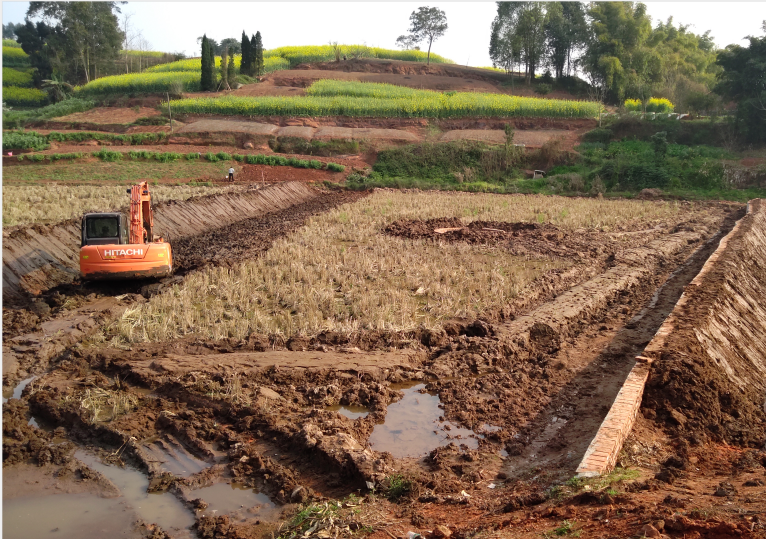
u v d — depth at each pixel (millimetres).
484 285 16484
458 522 6152
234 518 6750
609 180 45500
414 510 6590
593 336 13117
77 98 70125
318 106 60219
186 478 7539
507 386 10398
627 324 13844
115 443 8422
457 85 77812
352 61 84562
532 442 8570
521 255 21094
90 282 16109
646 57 71875
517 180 48062
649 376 9367
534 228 26328
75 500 7141
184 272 17688
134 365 10852
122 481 7586
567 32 79688
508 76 84125
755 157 48094
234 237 24047
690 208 35531
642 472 6883
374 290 15797
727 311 13391
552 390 10336
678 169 45594
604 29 73188
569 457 7820
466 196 40000
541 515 5738
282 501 7055
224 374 10422
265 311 14141
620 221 29266
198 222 26266
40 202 27578
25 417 9164
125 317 13273
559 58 81250
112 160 47031
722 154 48562
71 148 49406
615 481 6332
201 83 69500
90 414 9102
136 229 16031
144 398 9750
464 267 18828
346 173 48594
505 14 80562
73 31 86500
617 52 71438
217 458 8047
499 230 25984
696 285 14547
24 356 11258
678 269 19984
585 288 16734
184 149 51094
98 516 6832
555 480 7078
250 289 15578
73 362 11070
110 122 58781
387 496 6977
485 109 60656
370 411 9539
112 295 15570
